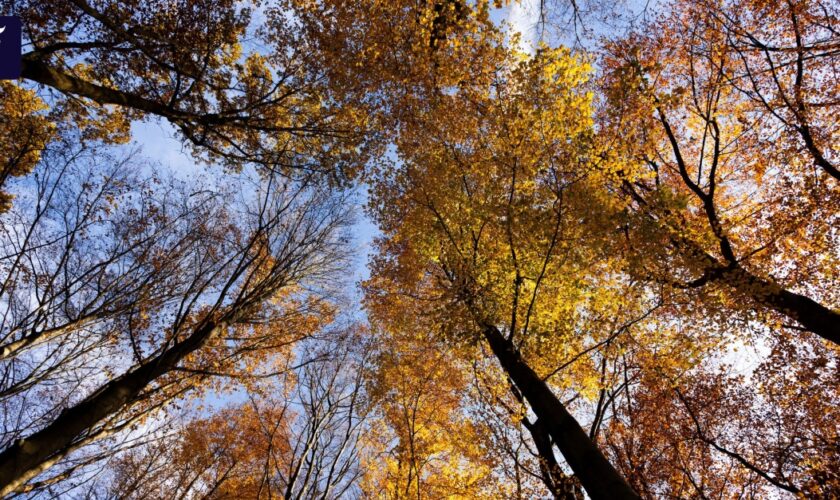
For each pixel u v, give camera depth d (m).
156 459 10.25
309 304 10.98
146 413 6.27
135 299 7.27
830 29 8.34
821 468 8.50
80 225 6.93
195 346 6.75
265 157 9.43
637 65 8.16
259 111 9.27
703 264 7.95
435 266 11.36
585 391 9.46
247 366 9.97
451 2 8.53
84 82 5.84
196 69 8.52
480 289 7.62
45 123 8.53
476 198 8.50
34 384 6.23
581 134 7.69
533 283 8.55
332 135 9.54
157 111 6.92
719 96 9.40
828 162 8.31
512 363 7.05
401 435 10.95
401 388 10.95
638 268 7.37
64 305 6.82
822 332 7.16
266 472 10.37
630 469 9.40
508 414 8.93
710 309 7.91
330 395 11.09
